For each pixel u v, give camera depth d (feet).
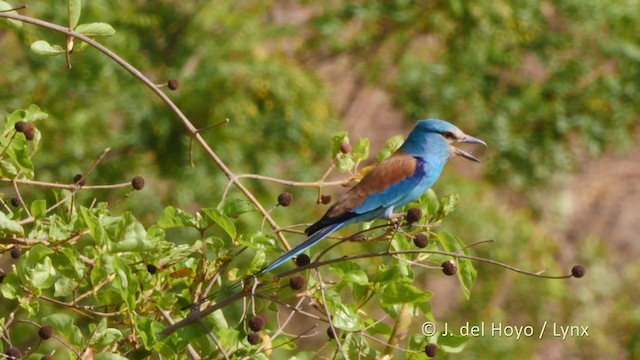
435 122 31.35
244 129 54.80
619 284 64.64
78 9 25.44
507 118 60.59
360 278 23.43
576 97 61.31
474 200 59.93
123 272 22.56
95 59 52.90
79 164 52.65
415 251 22.08
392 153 29.40
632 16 60.18
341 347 21.83
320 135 56.80
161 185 54.44
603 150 61.93
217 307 22.50
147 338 22.29
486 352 58.08
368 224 29.68
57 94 53.52
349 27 66.95
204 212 23.72
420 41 66.74
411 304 24.08
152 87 25.76
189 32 55.93
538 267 61.00
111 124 56.34
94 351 22.04
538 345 61.82
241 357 22.88
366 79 65.82
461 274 23.86
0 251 24.90
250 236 23.77
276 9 67.10
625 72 60.80
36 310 22.74
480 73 60.44
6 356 21.71
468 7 60.18
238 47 55.88
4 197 27.66
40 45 25.25
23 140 24.85
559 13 61.11
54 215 23.97
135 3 55.77
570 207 72.38
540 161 61.31
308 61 64.13
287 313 56.54
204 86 54.44
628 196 75.97
